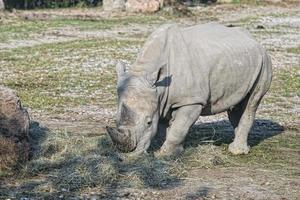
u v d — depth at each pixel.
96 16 51.88
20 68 28.30
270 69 15.74
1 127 13.52
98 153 14.14
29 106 20.95
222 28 15.45
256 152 15.70
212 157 14.48
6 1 54.94
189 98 14.16
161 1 54.97
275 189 12.88
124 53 33.03
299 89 25.00
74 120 19.16
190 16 54.03
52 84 24.81
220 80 14.68
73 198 12.02
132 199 12.05
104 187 12.62
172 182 13.05
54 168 13.54
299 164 14.72
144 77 13.35
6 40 37.34
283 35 43.19
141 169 13.23
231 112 15.92
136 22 49.00
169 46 14.07
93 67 28.73
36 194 12.22
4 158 13.35
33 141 14.73
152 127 13.34
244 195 12.46
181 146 14.52
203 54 14.45
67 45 35.53
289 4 66.94
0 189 12.45
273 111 21.12
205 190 12.66
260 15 56.75
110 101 22.06
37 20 47.06
